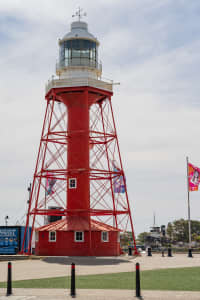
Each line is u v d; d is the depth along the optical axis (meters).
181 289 16.88
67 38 42.31
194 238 99.56
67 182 40.53
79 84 40.22
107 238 38.88
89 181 40.62
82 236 37.88
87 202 39.94
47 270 25.20
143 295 15.40
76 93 41.03
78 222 38.78
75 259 32.91
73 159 40.31
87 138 40.78
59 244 37.88
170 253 40.56
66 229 37.94
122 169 40.53
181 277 20.95
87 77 40.72
